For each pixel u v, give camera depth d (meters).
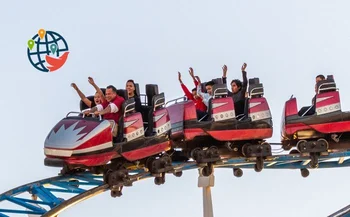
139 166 46.72
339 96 48.59
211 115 47.59
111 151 43.56
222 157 49.19
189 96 50.44
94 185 45.38
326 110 48.44
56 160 43.38
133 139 44.59
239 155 49.66
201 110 49.81
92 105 46.44
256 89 48.78
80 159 42.56
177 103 48.22
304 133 48.62
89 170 45.94
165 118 46.53
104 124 43.34
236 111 50.03
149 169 46.22
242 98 50.16
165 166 46.25
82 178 45.72
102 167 45.44
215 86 47.78
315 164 49.34
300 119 48.31
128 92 47.06
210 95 50.34
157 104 46.03
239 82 50.38
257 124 48.62
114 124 44.34
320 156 49.62
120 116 44.72
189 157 48.66
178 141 48.53
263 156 48.88
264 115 48.88
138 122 44.97
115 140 44.53
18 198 43.00
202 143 48.75
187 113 47.19
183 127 47.12
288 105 48.50
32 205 42.31
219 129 47.69
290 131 48.47
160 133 46.06
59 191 44.84
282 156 49.34
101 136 43.12
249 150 48.56
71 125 43.38
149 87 47.38
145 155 45.31
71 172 46.34
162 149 46.31
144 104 47.47
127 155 44.34
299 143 48.84
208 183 55.66
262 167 49.12
